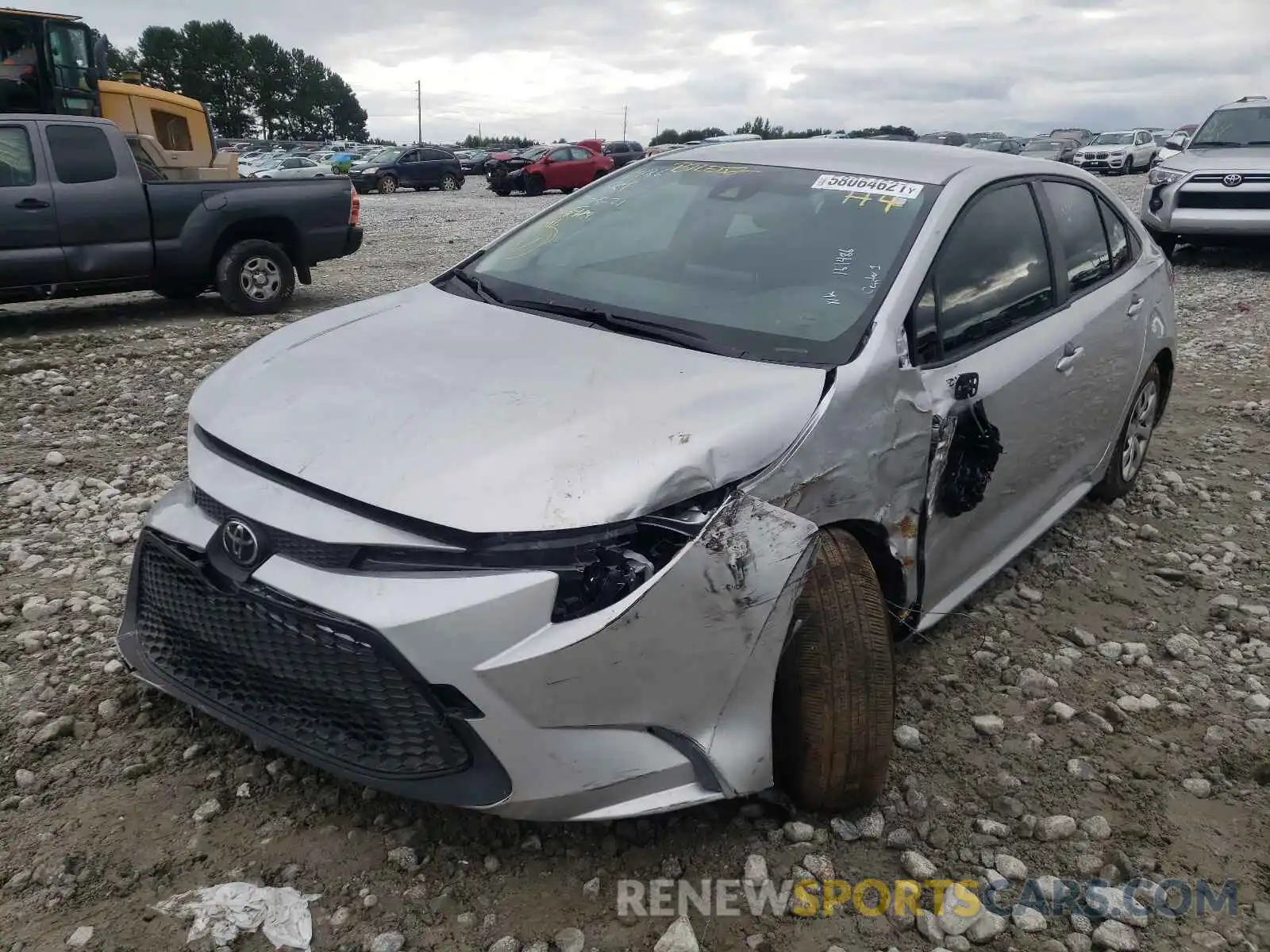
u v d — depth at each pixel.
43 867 2.54
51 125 8.90
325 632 2.41
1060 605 4.38
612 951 2.39
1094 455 4.86
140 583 2.97
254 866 2.58
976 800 3.05
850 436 2.88
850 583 2.76
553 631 2.32
